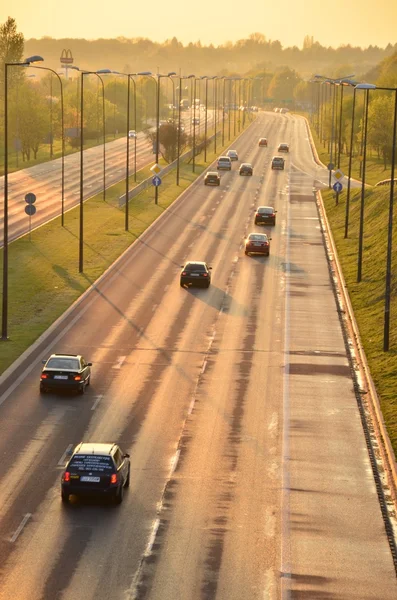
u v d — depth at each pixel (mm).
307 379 93875
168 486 65438
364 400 87688
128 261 153125
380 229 169750
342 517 61250
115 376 92438
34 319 114188
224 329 113125
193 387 89875
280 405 85375
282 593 50281
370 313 122125
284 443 75500
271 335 111125
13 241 166750
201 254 161500
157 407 83500
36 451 71188
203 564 53406
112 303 124250
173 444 74312
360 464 71375
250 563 53875
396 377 93312
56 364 86000
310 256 162875
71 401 84188
